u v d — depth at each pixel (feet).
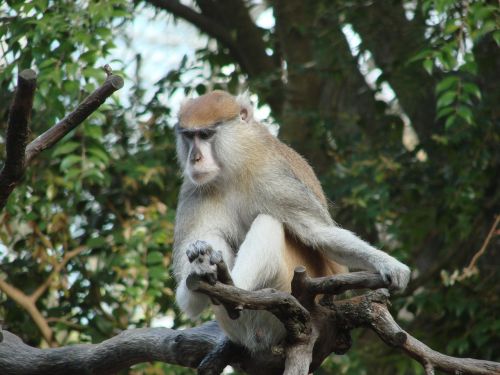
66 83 34.45
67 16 36.81
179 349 25.67
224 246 26.32
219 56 48.08
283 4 50.55
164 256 39.22
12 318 39.45
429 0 36.14
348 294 32.96
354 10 44.98
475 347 41.42
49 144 21.02
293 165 27.89
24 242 39.83
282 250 25.35
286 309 21.21
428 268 47.24
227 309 20.83
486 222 44.06
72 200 40.52
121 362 26.91
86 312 39.83
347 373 41.96
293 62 50.55
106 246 39.70
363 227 45.73
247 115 27.40
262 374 25.00
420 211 43.93
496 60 43.01
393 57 46.68
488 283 42.34
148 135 42.70
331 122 46.37
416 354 22.67
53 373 27.30
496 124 42.63
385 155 43.73
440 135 45.65
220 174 26.68
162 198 42.42
